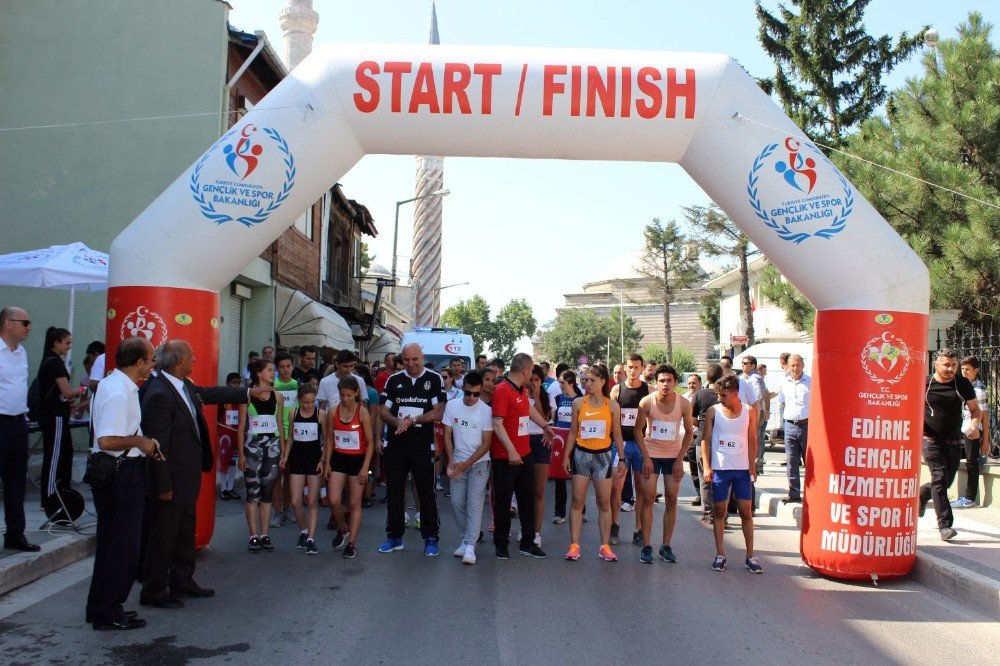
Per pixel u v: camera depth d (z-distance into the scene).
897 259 7.72
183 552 6.69
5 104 15.88
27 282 10.64
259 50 16.38
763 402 14.85
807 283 7.93
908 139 15.99
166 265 7.81
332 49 8.12
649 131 8.00
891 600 7.15
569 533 10.02
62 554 7.50
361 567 7.98
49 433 8.20
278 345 19.84
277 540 9.20
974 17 16.20
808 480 7.98
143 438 5.86
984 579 7.01
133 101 15.98
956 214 15.36
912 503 7.70
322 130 7.96
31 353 15.21
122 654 5.38
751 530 8.12
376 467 11.58
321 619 6.23
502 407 8.36
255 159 7.86
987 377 11.64
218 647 5.56
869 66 30.84
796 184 7.79
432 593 7.05
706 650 5.67
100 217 15.81
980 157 15.88
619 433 8.70
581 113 7.90
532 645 5.70
